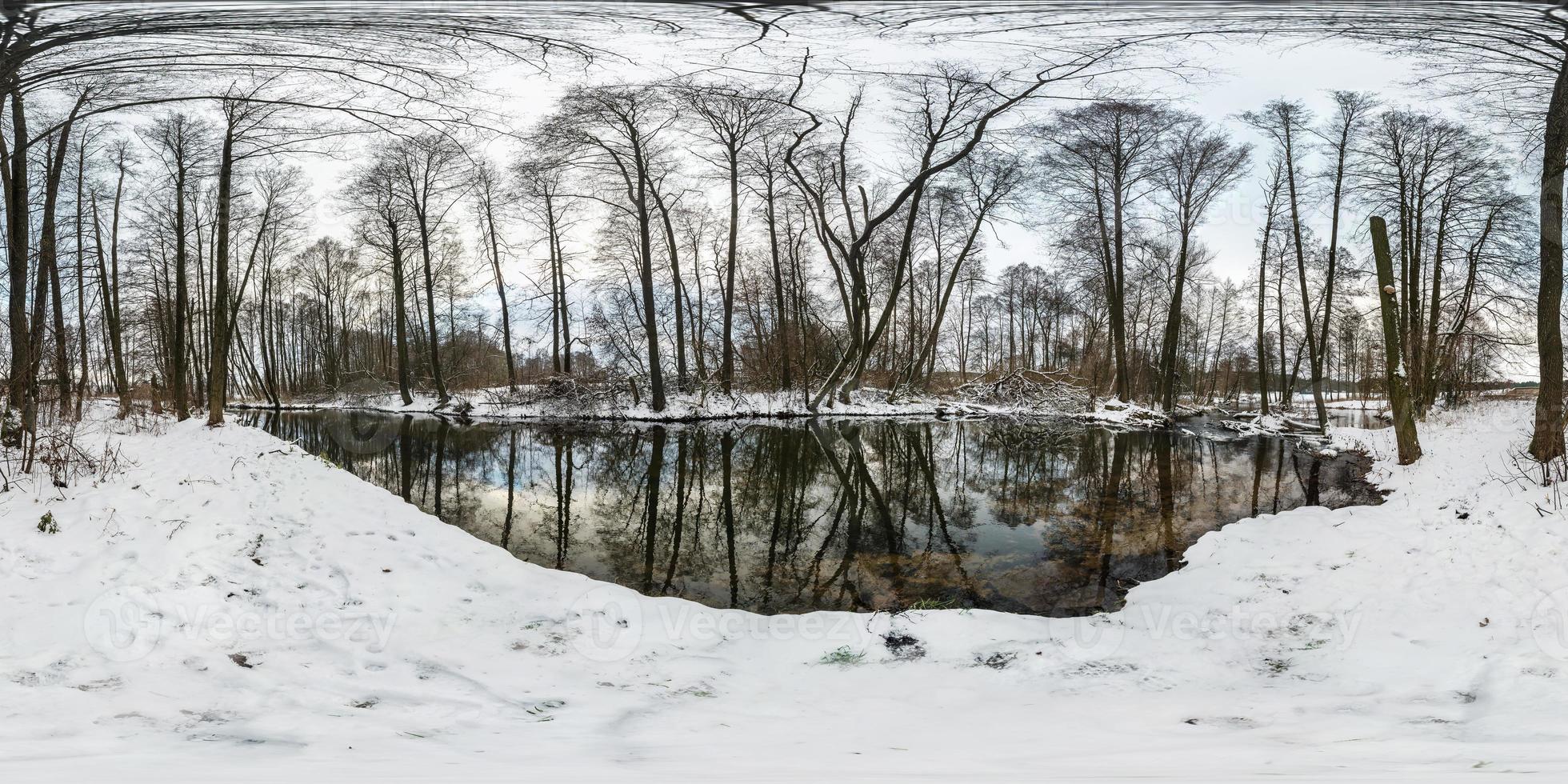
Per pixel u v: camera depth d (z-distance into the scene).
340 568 5.71
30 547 5.15
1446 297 16.56
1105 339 32.16
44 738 3.10
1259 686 4.17
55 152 12.87
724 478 12.08
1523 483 6.91
